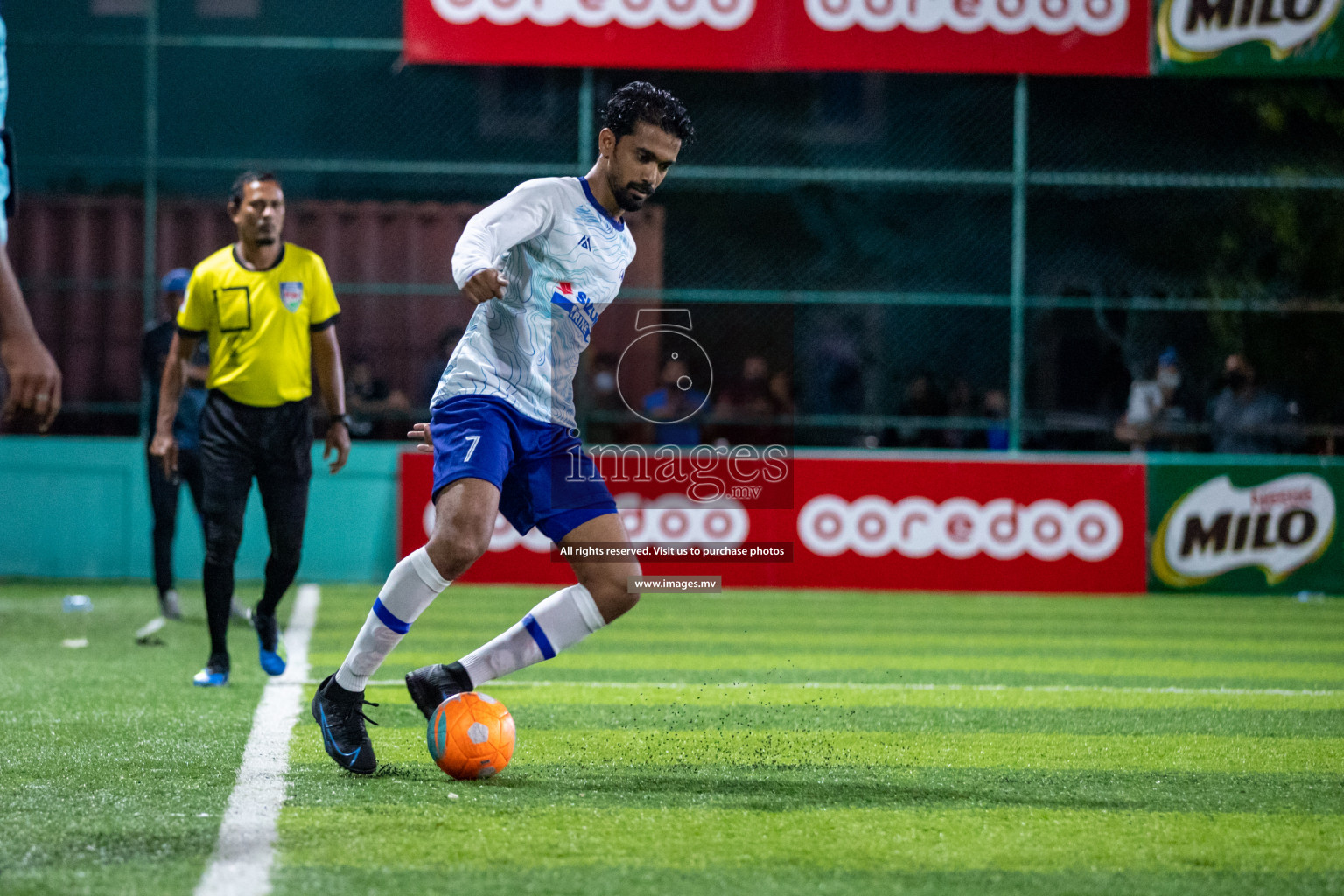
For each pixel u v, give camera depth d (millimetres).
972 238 45969
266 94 40875
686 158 44688
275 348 14711
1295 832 9281
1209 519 31250
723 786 10461
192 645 19625
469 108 41688
